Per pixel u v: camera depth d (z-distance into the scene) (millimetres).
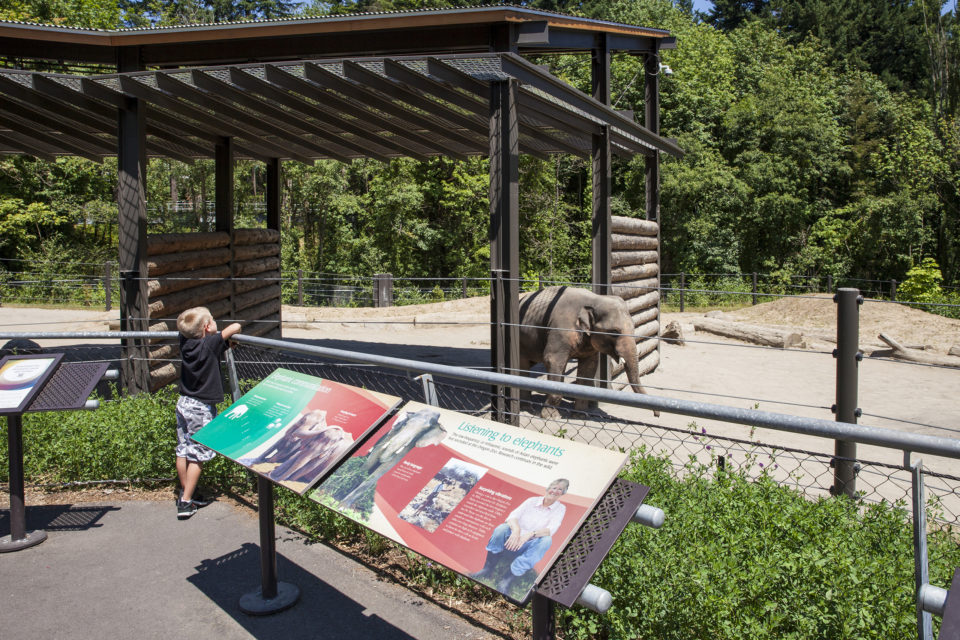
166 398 6816
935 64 37156
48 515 5336
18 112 9867
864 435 2721
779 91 34906
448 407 8820
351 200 31141
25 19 26250
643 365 11750
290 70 7559
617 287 10680
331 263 32156
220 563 4539
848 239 34312
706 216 32531
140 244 8430
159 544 4824
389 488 3039
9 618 3902
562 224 32406
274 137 12750
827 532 3533
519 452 2920
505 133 7367
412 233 30984
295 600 4016
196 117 10055
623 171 34000
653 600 3215
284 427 3756
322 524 4914
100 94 7941
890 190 35219
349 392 3793
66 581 4316
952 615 2053
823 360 13594
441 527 2732
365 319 18953
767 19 51500
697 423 8508
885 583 3045
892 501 5676
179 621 3863
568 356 9039
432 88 7453
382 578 4332
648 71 12453
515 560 2475
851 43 51062
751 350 14961
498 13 7648
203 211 31344
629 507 2537
